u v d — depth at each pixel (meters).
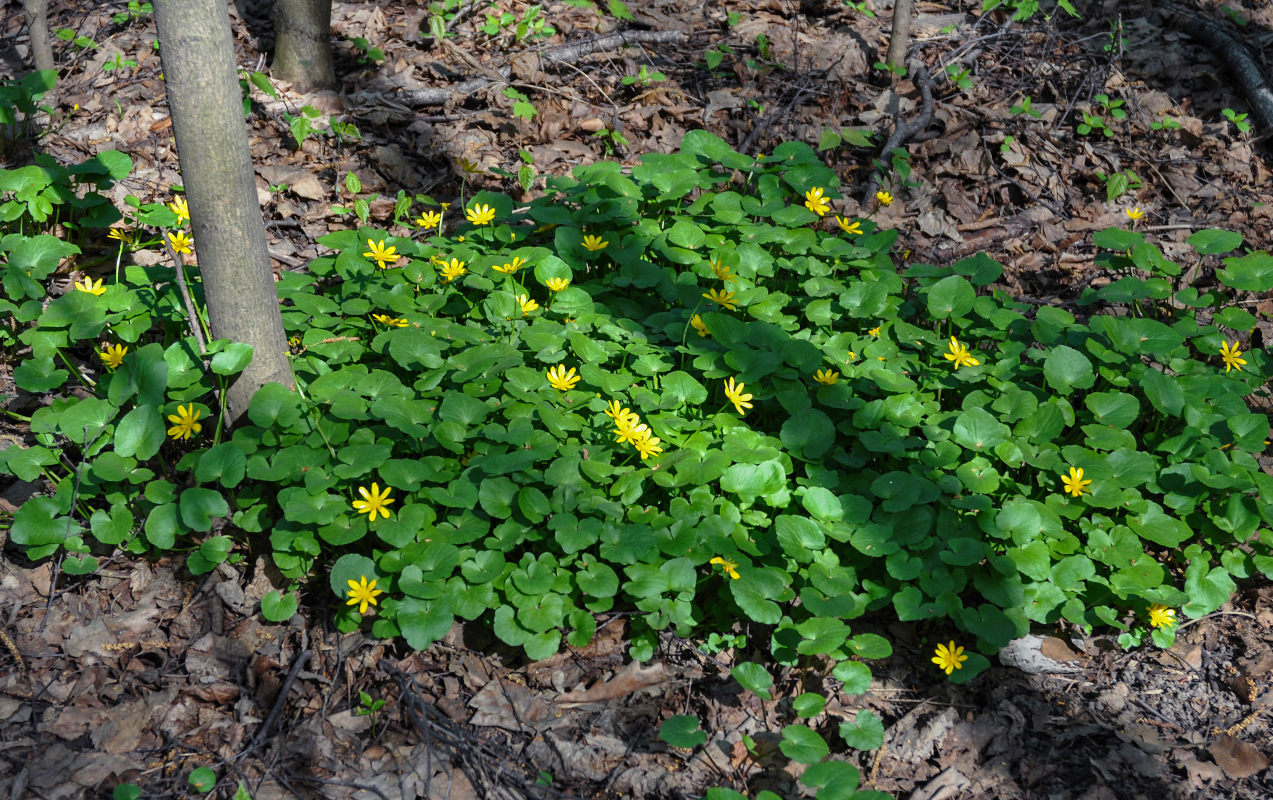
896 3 2.35
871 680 1.44
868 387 1.67
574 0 2.54
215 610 1.49
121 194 2.02
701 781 1.38
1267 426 1.62
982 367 1.70
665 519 1.50
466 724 1.42
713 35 2.62
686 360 1.72
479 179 2.13
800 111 2.35
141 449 1.51
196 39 1.42
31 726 1.39
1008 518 1.51
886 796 1.31
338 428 1.52
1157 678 1.49
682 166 1.97
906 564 1.47
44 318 1.63
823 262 1.88
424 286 1.75
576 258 1.82
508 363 1.60
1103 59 2.55
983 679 1.48
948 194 2.18
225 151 1.46
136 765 1.37
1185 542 1.61
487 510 1.48
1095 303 1.97
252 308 1.54
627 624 1.50
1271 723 1.45
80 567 1.49
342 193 2.08
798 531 1.48
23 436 1.66
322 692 1.43
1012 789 1.39
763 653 1.49
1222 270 1.84
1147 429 1.73
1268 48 2.58
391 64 2.44
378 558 1.46
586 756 1.40
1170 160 2.27
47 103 2.23
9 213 1.79
